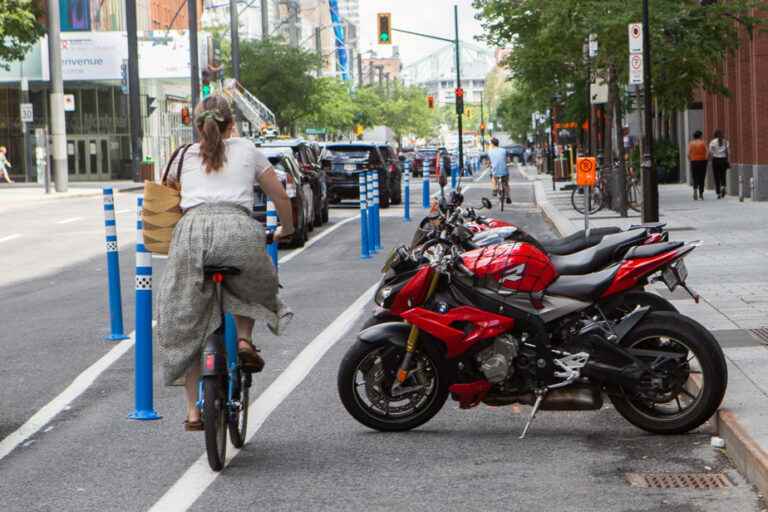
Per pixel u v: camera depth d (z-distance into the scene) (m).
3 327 17.20
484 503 8.03
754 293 16.84
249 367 9.02
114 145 88.19
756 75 39.03
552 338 9.94
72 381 12.89
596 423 10.42
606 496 8.13
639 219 33.75
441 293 9.98
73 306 19.34
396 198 49.78
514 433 10.12
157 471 9.02
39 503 8.24
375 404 10.18
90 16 86.25
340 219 40.56
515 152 153.38
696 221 31.12
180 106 104.31
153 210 9.09
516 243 9.98
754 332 13.50
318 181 36.53
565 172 67.62
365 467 9.05
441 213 12.89
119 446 9.88
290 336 15.44
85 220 40.62
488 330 9.80
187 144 9.11
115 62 84.44
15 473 9.11
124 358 14.27
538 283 9.86
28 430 10.57
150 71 85.94
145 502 8.19
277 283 9.02
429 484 8.54
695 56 36.22
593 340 9.74
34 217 42.72
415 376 10.14
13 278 24.03
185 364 8.78
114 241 15.75
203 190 8.93
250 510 7.95
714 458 9.07
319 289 20.56
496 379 9.84
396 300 9.94
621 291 9.88
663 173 57.09
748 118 42.22
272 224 17.30
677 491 8.21
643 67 27.75
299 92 92.81
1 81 82.94
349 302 18.70
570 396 9.84
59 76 60.50
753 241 24.98
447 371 10.03
